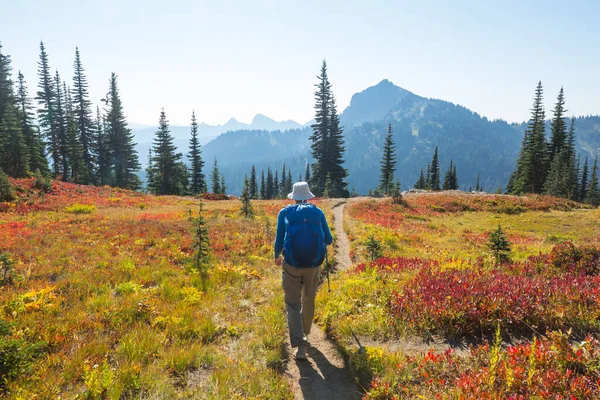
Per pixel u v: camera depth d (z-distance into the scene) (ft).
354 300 21.54
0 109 181.88
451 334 16.26
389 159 265.34
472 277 22.74
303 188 16.51
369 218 97.14
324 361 15.60
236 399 12.17
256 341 17.37
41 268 29.43
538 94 217.97
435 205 134.10
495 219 112.47
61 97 205.57
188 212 85.30
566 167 220.02
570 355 11.81
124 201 110.63
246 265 35.76
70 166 204.44
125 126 227.61
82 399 11.81
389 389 11.82
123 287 24.32
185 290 24.49
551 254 29.71
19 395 11.23
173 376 13.79
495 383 10.78
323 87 234.99
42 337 15.70
